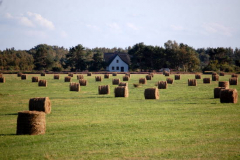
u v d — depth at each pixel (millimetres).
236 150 53750
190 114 91062
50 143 59844
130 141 60594
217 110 97812
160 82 180750
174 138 62406
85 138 63531
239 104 111000
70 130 71688
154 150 54500
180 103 116625
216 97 131875
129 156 51375
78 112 99062
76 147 57000
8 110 106375
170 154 52062
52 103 121562
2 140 62469
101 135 66062
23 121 67438
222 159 49156
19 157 51562
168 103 117250
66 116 91625
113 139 62344
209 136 63438
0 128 75750
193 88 181500
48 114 95688
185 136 63875
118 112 97688
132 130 70562
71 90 171750
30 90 176375
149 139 61906
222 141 59500
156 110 100312
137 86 193375
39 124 67750
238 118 83312
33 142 60625
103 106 111812
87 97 140625
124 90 139000
